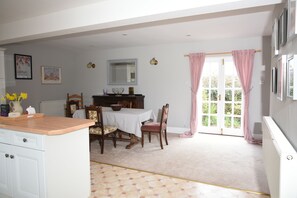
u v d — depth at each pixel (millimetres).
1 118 2447
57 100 6332
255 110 4859
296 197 1580
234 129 5172
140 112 4336
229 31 4238
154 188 2660
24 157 2084
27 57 5574
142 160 3607
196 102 5277
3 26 3721
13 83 5285
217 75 5203
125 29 4070
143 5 2477
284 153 1586
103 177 2967
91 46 5895
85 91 6824
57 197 2068
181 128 5586
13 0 2676
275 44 2604
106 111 4438
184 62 5445
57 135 2049
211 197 2449
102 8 2744
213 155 3834
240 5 2158
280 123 2441
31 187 2070
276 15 3033
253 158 3672
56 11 3086
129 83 6137
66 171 2152
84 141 2354
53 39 4953
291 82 1832
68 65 6730
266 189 2613
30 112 2658
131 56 6055
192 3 2225
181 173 3088
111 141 4746
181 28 4008
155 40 5117
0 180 2309
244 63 4766
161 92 5762
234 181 2832
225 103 5195
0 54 4453
